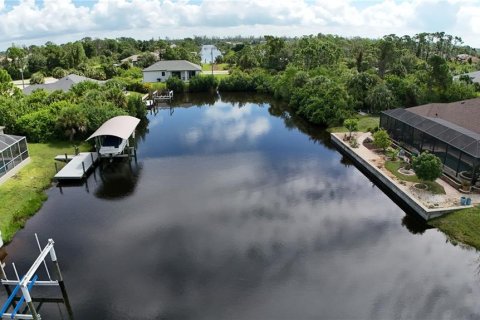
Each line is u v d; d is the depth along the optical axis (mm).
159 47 141875
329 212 26406
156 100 71312
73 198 29141
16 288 17125
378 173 31234
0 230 22750
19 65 98312
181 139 45344
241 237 23125
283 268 20125
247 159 37781
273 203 27797
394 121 39875
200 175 33438
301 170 34625
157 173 34156
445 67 51375
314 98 53281
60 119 40375
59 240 23109
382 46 69938
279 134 47375
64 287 18875
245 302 17688
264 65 100000
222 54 145250
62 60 103625
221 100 74188
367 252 21562
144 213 26438
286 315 16891
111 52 138000
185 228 24297
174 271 20000
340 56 88688
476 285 18766
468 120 36000
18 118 41844
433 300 17734
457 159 29406
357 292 18297
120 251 21844
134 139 44562
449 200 25969
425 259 20891
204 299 17906
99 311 17297
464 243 22281
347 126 41531
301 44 96750
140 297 18109
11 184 30062
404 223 24906
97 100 47938
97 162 36906
